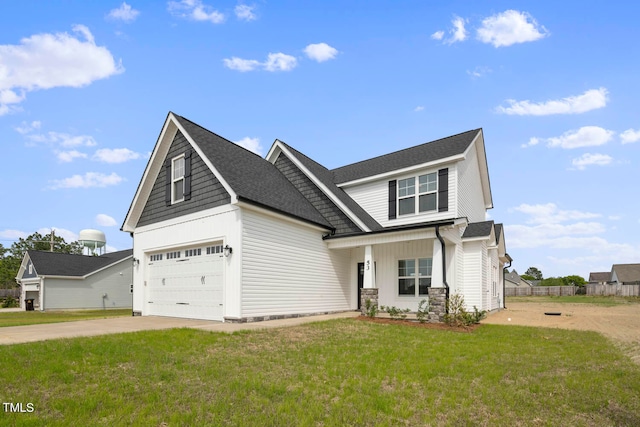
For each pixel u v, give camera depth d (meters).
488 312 17.28
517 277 61.22
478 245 15.62
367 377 5.83
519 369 6.56
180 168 14.12
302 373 5.93
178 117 13.77
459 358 7.26
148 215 15.23
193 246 13.01
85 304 30.03
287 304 12.69
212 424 4.02
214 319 11.80
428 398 4.97
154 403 4.54
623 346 8.94
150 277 14.88
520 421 4.40
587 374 6.32
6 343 7.01
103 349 6.71
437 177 15.30
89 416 4.14
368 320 12.10
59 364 5.69
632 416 4.61
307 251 13.88
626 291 40.94
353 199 17.61
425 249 14.88
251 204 11.33
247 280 11.26
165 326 10.09
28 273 30.77
